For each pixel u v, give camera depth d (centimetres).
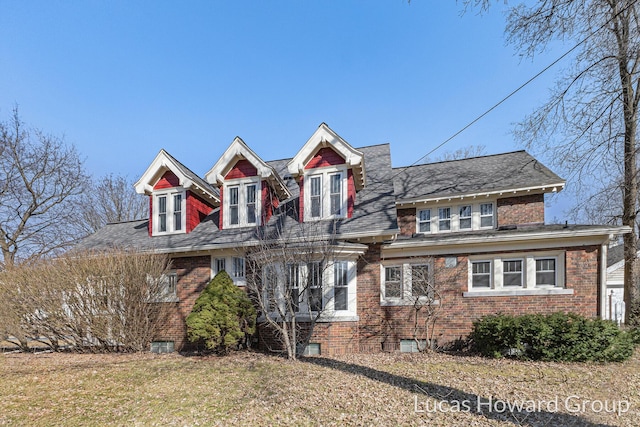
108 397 727
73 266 1217
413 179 1641
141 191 1484
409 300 1214
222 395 707
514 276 1168
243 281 1273
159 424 583
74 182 2664
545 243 1130
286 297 1041
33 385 830
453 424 546
